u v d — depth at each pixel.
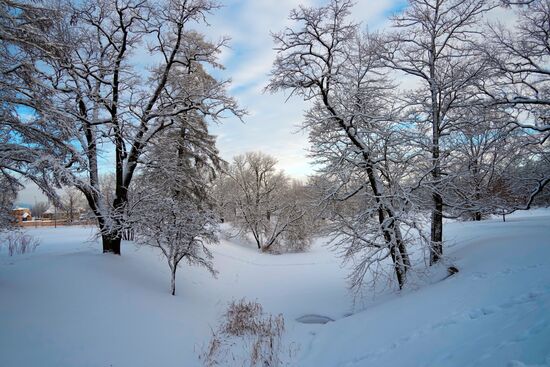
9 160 7.70
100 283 10.23
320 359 7.89
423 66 12.39
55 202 8.21
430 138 11.79
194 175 21.36
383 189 11.75
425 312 7.55
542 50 10.97
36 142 8.17
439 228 12.29
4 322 6.98
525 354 3.70
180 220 12.14
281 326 11.00
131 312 9.31
